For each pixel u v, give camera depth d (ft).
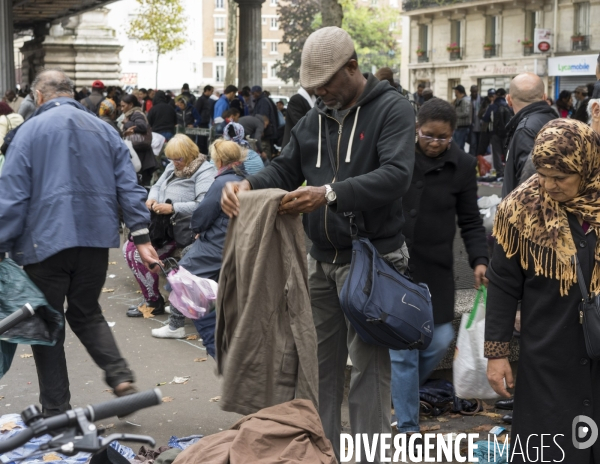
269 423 10.82
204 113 79.56
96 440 6.70
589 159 10.11
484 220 18.53
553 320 10.59
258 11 113.09
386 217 12.89
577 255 10.32
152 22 184.44
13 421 16.42
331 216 12.80
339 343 13.69
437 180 15.28
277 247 11.76
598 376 10.48
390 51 310.04
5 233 15.26
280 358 11.76
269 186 13.10
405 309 12.35
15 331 14.92
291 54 241.14
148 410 17.88
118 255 36.01
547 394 10.63
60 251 15.38
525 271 10.82
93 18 165.37
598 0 143.13
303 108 30.01
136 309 26.07
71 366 21.02
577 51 146.92
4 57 87.61
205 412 17.81
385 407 13.19
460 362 14.98
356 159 12.64
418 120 15.11
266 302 11.72
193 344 22.97
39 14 154.51
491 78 167.73
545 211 10.42
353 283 12.25
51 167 15.38
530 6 155.94
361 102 12.59
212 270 20.43
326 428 13.62
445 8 173.06
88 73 165.68
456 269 20.24
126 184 16.16
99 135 15.85
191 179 24.75
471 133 78.84
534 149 10.26
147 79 250.16
